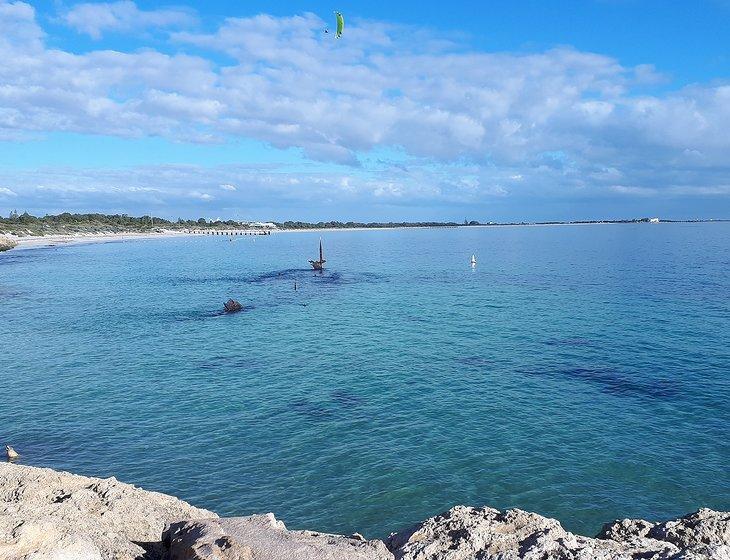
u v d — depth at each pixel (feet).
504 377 116.06
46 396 107.65
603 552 30.55
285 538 32.40
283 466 77.41
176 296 248.52
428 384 112.37
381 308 208.44
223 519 36.06
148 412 98.43
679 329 154.40
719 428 87.56
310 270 372.38
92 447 83.82
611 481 72.33
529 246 652.07
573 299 215.92
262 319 189.57
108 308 214.69
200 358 136.26
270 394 107.76
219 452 81.92
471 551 32.58
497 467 76.38
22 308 215.31
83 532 35.65
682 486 70.79
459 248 635.25
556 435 86.43
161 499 45.70
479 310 197.57
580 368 121.08
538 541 32.19
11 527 30.73
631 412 95.25
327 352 140.26
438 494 69.82
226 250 627.46
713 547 31.37
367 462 78.33
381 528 63.10
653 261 385.70
